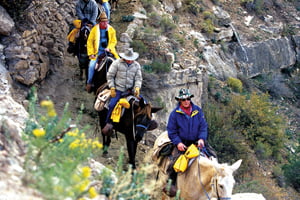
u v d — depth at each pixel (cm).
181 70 1647
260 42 2692
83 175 383
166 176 743
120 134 1181
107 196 468
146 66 1538
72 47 1152
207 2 2536
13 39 1108
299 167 1889
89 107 1227
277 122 2073
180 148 713
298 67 3058
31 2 1215
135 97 836
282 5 3181
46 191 364
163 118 1505
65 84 1277
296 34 3011
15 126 507
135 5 1853
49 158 435
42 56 1216
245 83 2488
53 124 506
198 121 732
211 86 2067
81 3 1137
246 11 2900
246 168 1798
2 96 686
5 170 420
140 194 478
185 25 2198
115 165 990
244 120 1995
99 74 983
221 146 1766
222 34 2386
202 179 664
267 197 1678
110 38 1027
